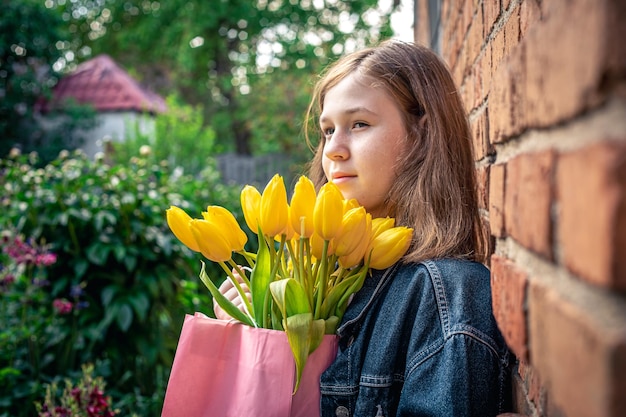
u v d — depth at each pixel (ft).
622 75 1.19
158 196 9.27
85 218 8.20
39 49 33.86
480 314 2.97
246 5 50.03
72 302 8.57
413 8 14.23
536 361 1.78
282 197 2.89
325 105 3.74
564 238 1.50
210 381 3.16
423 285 3.10
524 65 1.93
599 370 1.23
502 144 2.50
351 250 2.95
